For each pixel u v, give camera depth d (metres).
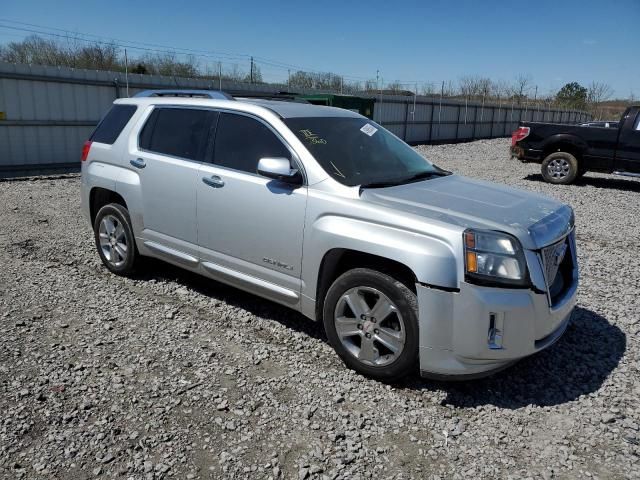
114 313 4.64
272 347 4.13
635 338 4.51
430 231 3.34
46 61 21.58
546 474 2.84
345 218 3.69
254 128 4.38
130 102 5.51
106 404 3.29
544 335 3.48
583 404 3.52
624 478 2.84
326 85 28.77
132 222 5.22
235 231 4.33
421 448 3.03
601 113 56.69
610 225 9.02
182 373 3.69
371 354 3.65
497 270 3.25
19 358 3.80
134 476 2.70
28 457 2.81
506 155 23.73
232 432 3.08
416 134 32.22
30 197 10.30
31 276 5.52
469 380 3.75
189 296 5.10
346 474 2.78
